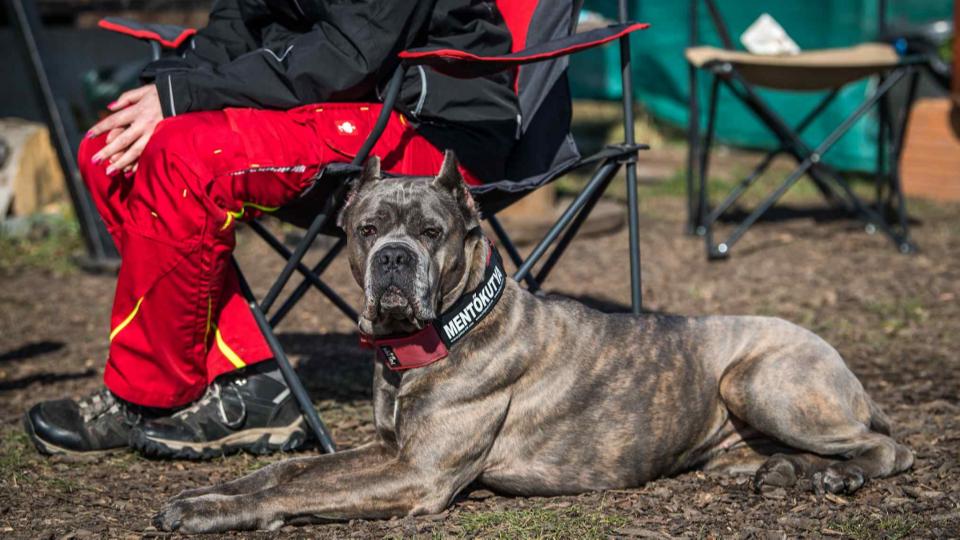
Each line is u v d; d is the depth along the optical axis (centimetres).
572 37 546
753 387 514
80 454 559
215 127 508
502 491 508
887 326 846
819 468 513
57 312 924
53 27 1628
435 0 536
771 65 1051
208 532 451
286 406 569
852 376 532
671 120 1784
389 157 546
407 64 509
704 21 1661
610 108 2127
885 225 1121
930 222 1258
